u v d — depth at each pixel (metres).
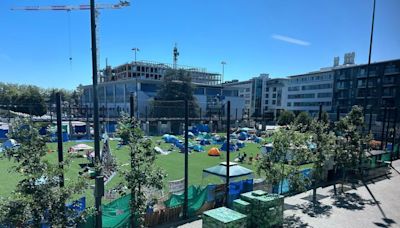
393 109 40.84
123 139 9.00
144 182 8.68
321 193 16.70
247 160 29.84
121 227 10.41
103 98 90.69
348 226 11.85
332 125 18.02
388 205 14.60
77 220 6.66
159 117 66.62
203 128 66.88
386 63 77.00
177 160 30.06
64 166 6.73
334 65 106.12
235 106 96.69
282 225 11.77
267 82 131.62
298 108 107.06
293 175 12.95
